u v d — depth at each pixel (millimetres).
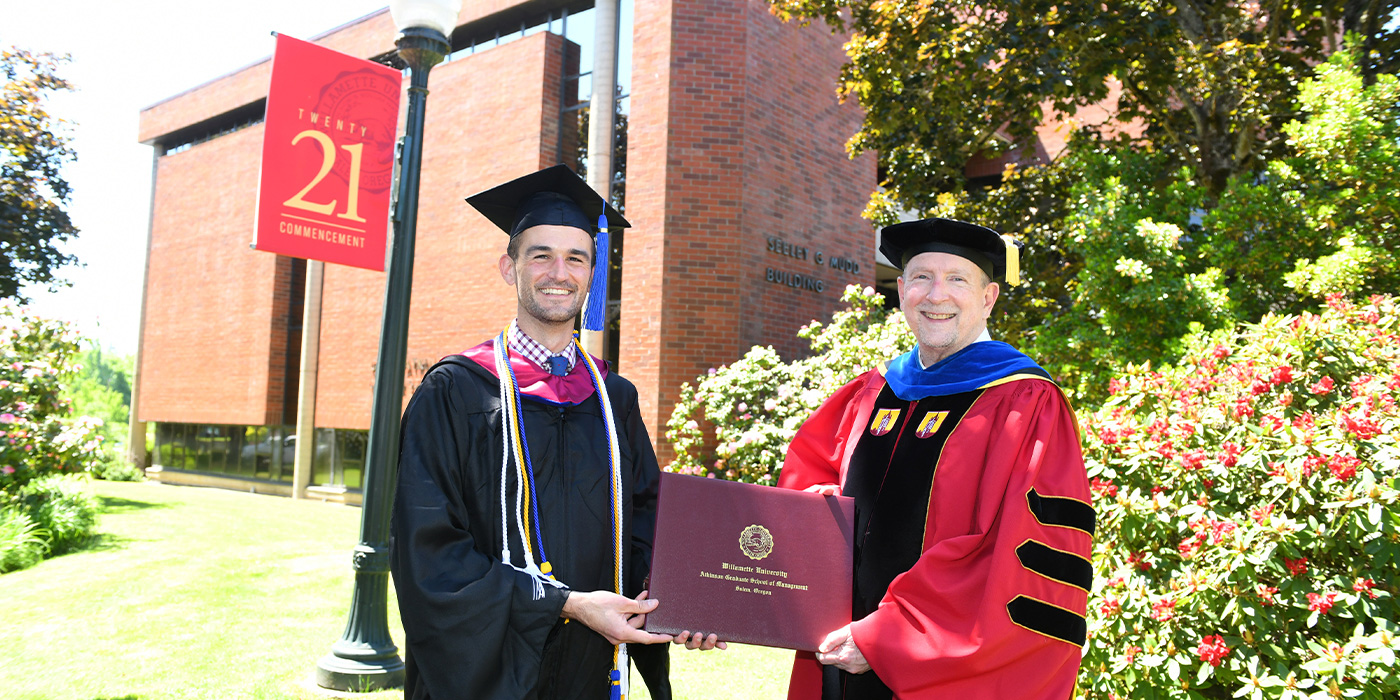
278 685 4688
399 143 4840
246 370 17453
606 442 2418
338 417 15336
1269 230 6266
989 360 2490
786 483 2930
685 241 9398
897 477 2486
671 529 2289
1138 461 3512
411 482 2164
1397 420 3172
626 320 9602
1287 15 8039
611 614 2107
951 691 2115
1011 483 2268
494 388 2332
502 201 2607
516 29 13086
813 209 10539
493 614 2039
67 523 9766
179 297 19688
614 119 10906
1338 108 5625
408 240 4797
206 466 19438
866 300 8312
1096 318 6652
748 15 9672
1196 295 5859
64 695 4562
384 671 4605
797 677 2695
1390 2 7203
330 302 15742
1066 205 7840
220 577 7664
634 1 10008
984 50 7320
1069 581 2172
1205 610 3154
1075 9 7137
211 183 18922
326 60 5305
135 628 5910
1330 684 2787
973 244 2537
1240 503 3395
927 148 8883
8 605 6613
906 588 2227
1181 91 7918
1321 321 3867
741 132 9531
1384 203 5535
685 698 4715
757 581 2279
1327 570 3160
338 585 7406
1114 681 3277
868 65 8203
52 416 10398
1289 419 3604
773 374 8547
